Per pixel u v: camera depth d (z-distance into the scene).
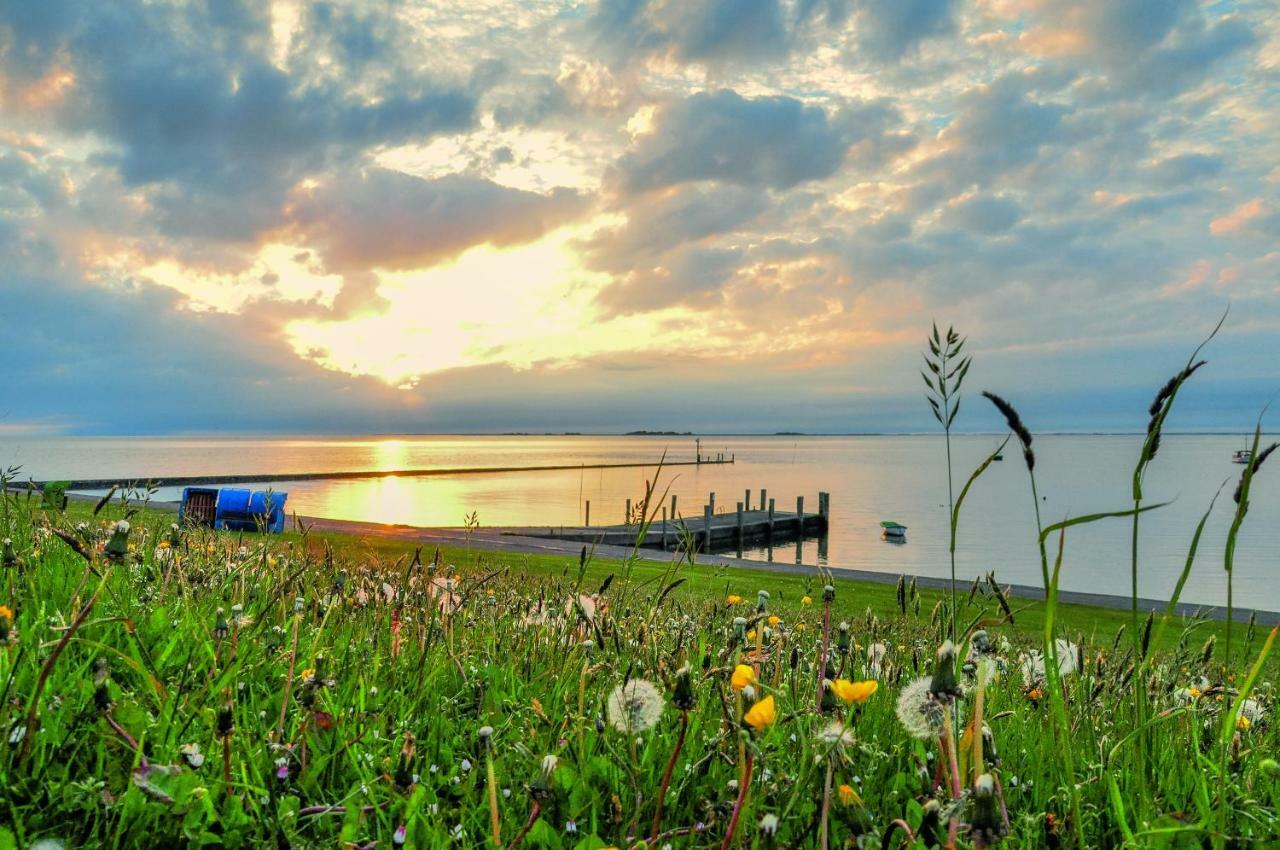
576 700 3.14
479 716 2.83
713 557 29.39
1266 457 1.74
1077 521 1.75
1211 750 2.57
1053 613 1.81
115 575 3.38
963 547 79.88
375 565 4.57
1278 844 1.95
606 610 3.40
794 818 2.13
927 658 3.21
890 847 1.82
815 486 175.25
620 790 2.37
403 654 3.54
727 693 2.42
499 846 1.94
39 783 1.94
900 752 2.64
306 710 2.47
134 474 133.00
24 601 3.08
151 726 2.22
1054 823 2.10
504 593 5.30
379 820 2.08
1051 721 2.65
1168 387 1.65
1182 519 108.00
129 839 1.85
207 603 3.48
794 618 4.73
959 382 1.74
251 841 1.94
